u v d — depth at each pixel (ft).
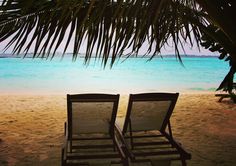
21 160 14.37
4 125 21.98
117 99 12.28
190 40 8.79
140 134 18.80
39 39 6.12
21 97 37.47
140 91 47.03
